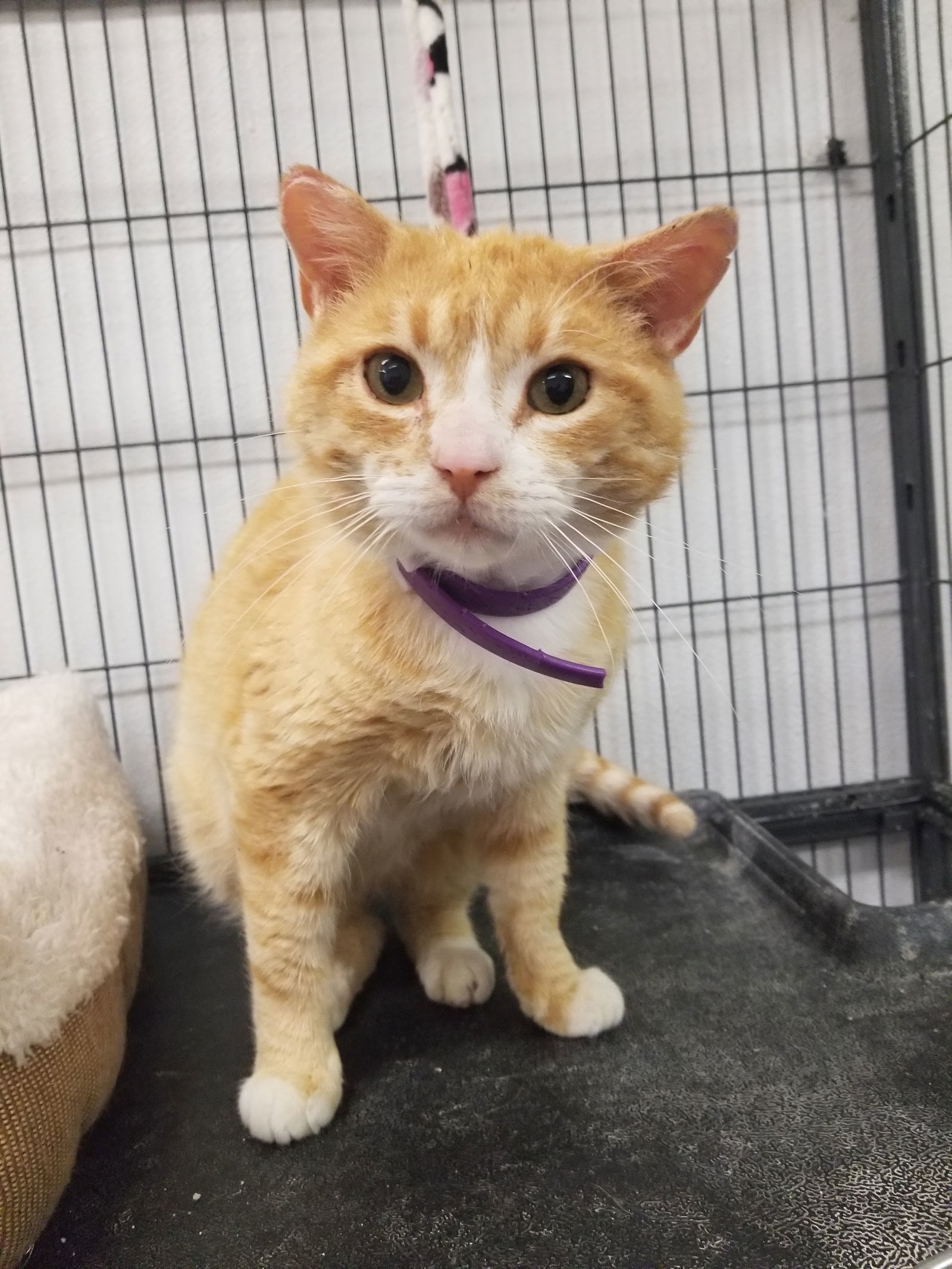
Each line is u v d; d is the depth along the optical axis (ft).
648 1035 2.85
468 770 2.59
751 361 4.88
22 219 4.39
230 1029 3.11
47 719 3.52
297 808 2.50
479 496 2.07
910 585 4.87
